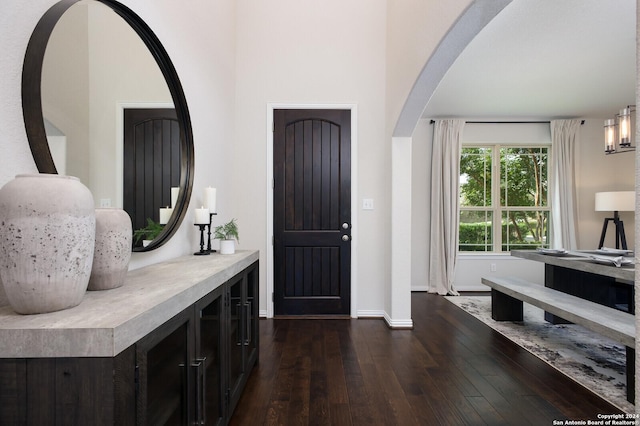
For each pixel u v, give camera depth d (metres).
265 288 3.46
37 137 0.99
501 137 5.02
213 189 2.18
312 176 3.49
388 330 3.09
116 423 0.70
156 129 1.67
